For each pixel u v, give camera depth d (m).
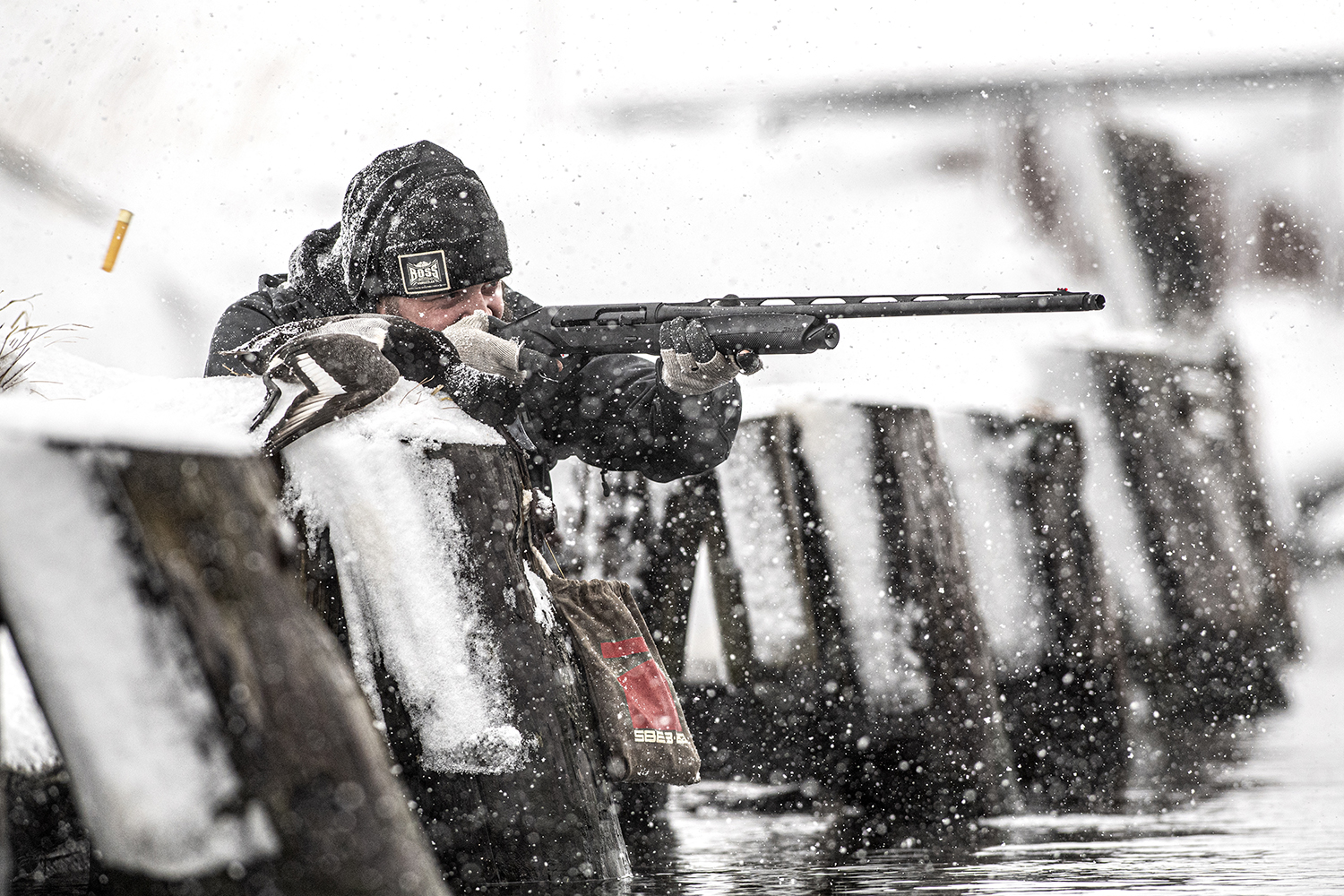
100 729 5.23
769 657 18.28
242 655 5.40
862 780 17.67
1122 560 29.95
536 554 10.88
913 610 17.77
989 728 17.73
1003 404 22.83
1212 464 33.75
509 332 12.16
